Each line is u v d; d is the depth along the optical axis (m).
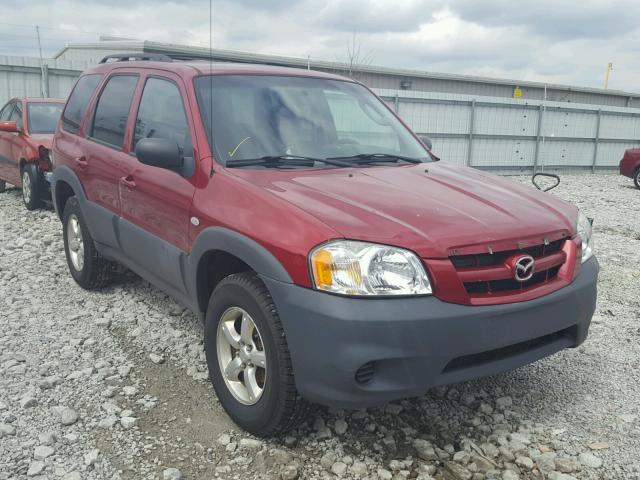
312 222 2.80
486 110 21.20
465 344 2.73
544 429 3.32
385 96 19.47
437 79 32.41
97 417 3.30
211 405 3.48
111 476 2.81
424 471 2.91
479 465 2.97
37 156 9.02
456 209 3.08
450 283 2.72
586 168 24.08
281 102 3.99
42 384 3.58
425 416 3.42
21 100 10.16
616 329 4.84
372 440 3.16
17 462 2.88
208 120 3.65
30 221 8.56
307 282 2.72
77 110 5.37
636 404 3.61
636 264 7.10
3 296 5.18
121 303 5.03
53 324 4.57
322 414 3.37
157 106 4.15
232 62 4.50
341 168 3.67
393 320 2.62
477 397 3.65
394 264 2.69
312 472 2.90
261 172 3.43
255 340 3.06
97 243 4.89
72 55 25.20
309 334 2.70
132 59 5.16
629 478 2.91
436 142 20.61
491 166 21.84
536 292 2.98
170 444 3.08
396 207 3.01
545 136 22.67
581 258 3.30
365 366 2.68
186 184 3.56
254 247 2.94
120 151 4.43
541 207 3.36
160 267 3.91
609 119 24.08
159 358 4.02
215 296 3.23
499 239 2.88
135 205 4.11
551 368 4.08
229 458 2.98
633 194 15.62
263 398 2.97
